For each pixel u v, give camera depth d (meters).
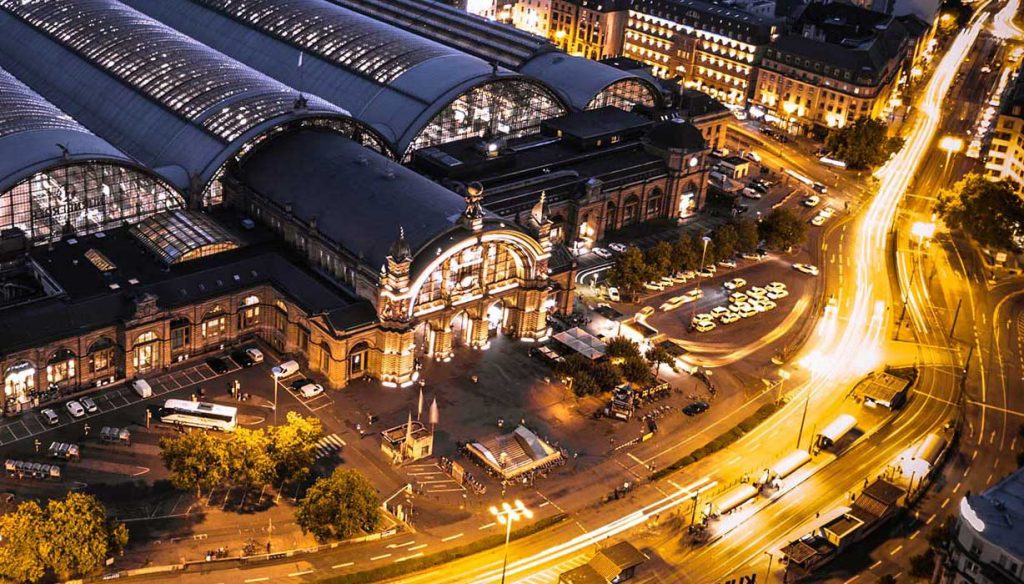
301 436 187.50
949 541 171.25
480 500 191.88
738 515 193.75
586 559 180.25
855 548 188.12
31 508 165.25
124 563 169.75
